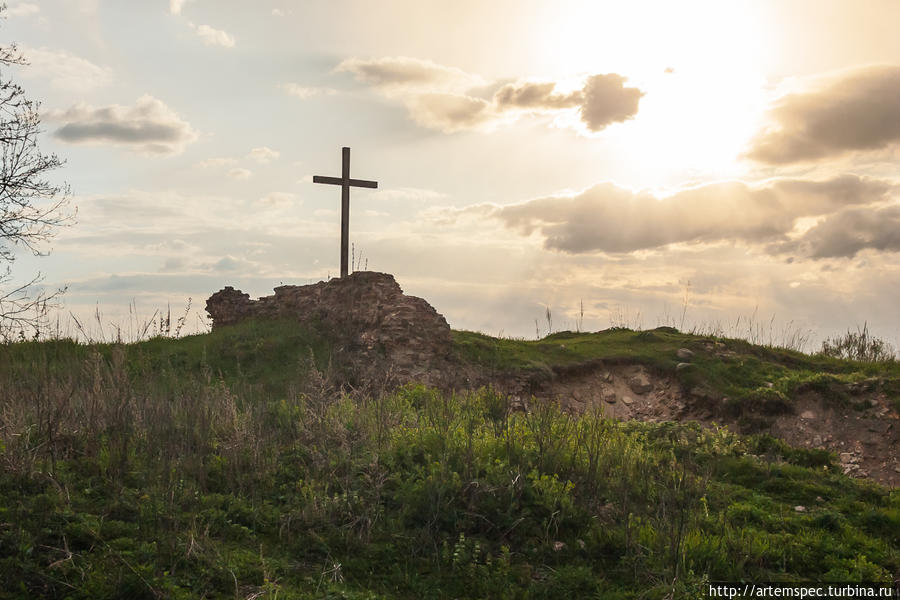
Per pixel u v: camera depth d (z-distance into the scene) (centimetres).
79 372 1133
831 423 1443
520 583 642
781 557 738
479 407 1123
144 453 782
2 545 541
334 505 714
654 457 969
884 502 970
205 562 577
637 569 672
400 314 1655
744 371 1667
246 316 2055
